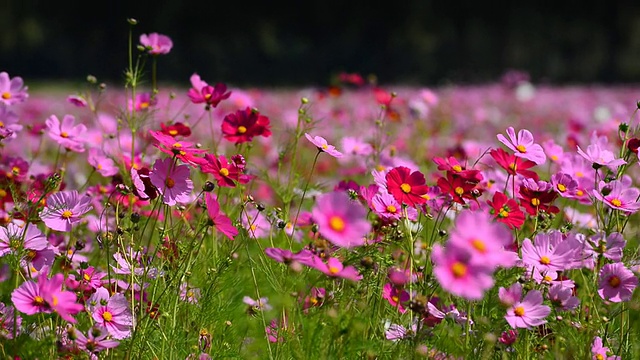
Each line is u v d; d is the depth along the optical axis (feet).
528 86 65.77
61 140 16.87
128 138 18.26
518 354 14.74
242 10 172.35
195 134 28.60
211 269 15.31
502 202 15.19
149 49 16.98
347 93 53.83
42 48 172.96
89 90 17.79
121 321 14.71
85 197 15.24
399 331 14.75
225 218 14.89
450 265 13.80
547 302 14.93
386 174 15.28
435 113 46.16
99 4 172.86
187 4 169.48
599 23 184.44
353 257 14.80
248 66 170.91
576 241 14.79
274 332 15.07
